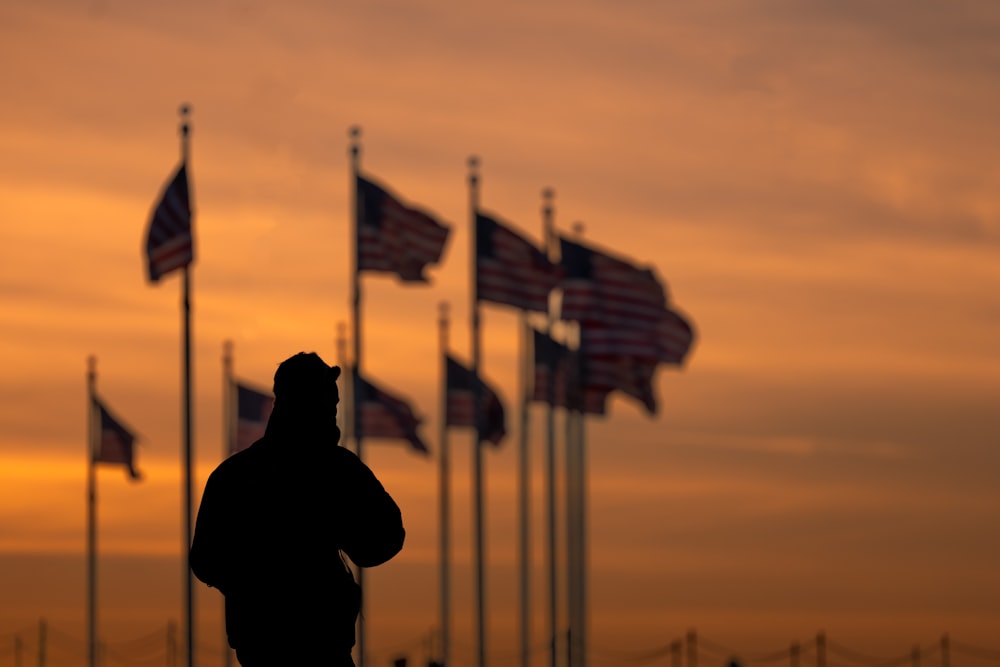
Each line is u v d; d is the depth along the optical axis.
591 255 143.00
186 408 124.12
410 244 131.88
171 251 122.31
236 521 30.84
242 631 30.89
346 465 31.17
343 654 30.95
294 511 30.77
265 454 31.17
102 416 176.25
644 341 143.12
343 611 30.91
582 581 165.75
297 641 30.59
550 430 162.88
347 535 31.00
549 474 163.00
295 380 31.31
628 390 145.00
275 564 30.69
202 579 31.34
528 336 164.62
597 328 142.75
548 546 162.88
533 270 139.62
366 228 131.62
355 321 132.75
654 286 144.00
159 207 122.69
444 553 180.38
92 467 178.75
